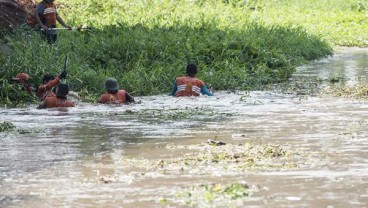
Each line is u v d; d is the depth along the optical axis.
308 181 21.44
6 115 35.53
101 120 33.53
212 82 45.94
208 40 54.41
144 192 20.45
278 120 32.62
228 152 25.44
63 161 24.55
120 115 35.09
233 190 20.34
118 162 24.22
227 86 46.00
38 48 48.09
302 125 31.19
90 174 22.62
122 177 22.17
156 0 80.62
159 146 26.86
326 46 70.75
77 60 47.56
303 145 26.72
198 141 27.75
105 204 19.36
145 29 58.03
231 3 90.31
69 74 44.34
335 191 20.36
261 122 32.16
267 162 23.92
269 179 21.69
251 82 47.56
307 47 66.31
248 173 22.45
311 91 43.34
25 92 41.19
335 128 30.34
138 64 47.81
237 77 47.84
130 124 32.19
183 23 61.94
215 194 20.09
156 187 20.98
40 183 21.61
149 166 23.58
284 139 27.97
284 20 86.38
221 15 77.88
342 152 25.38
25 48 48.56
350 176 21.98
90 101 40.00
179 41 53.03
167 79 45.69
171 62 49.88
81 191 20.66
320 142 27.27
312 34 74.38
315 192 20.27
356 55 69.31
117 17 70.69
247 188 20.67
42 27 51.66
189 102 39.53
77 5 75.69
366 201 19.39
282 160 24.22
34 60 45.03
